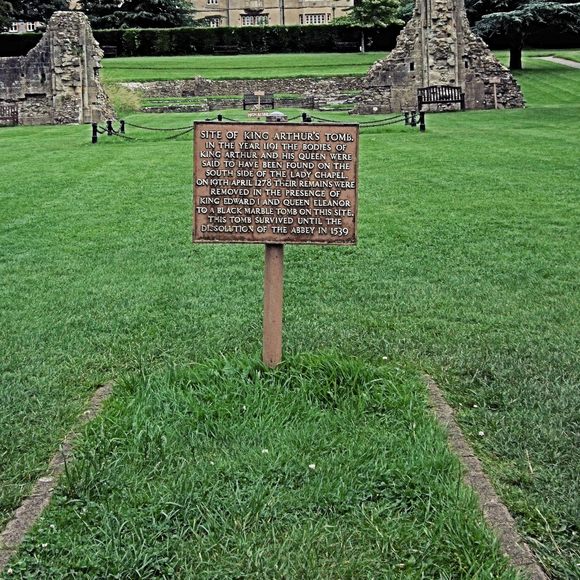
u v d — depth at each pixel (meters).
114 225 10.68
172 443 4.27
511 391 5.00
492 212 10.67
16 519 3.68
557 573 3.29
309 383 4.95
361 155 16.09
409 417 4.59
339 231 5.19
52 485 3.95
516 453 4.23
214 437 4.39
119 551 3.40
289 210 5.18
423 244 9.23
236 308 6.94
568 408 4.71
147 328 6.45
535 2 35.38
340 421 4.55
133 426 4.42
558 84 32.94
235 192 5.18
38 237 10.09
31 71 29.89
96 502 3.79
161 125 23.97
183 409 4.65
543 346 5.82
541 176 13.07
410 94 28.30
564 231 9.59
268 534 3.52
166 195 12.63
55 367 5.61
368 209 11.17
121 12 52.03
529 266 8.16
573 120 21.45
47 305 7.20
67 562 3.36
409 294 7.30
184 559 3.34
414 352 5.78
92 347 6.04
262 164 5.15
